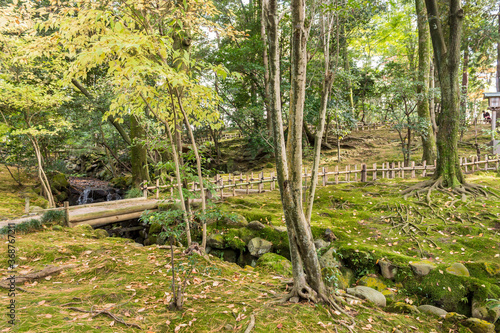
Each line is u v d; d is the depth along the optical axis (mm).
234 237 6336
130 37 3109
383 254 5227
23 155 10320
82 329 2607
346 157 15688
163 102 4598
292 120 3146
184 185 5863
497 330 3865
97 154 18234
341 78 13477
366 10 6031
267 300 3422
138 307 3162
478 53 16875
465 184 8133
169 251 5152
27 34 6938
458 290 4320
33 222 5766
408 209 7246
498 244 5504
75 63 3316
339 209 7758
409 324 3445
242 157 18656
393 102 11430
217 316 3002
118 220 7211
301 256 3414
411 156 14047
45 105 8172
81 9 3619
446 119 8289
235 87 15211
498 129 12523
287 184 3182
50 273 4090
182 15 4289
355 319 3254
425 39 10969
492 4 12391
